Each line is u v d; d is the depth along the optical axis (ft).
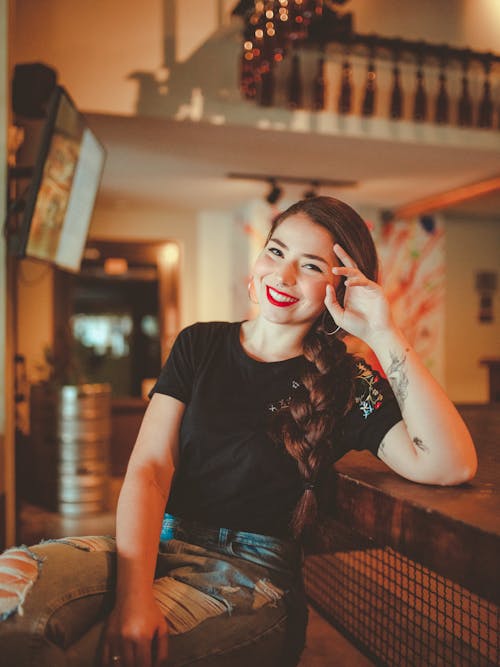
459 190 19.29
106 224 21.91
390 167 16.83
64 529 12.98
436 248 23.27
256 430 3.98
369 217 22.36
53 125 9.26
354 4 15.37
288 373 4.13
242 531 4.04
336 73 14.28
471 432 6.41
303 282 4.07
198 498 4.10
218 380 4.16
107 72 12.69
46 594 3.17
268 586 3.79
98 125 13.35
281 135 14.12
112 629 3.25
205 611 3.56
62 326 20.86
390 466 3.99
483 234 24.64
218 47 13.29
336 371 4.08
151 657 3.28
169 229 22.44
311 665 6.51
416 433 3.77
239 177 17.44
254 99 13.46
